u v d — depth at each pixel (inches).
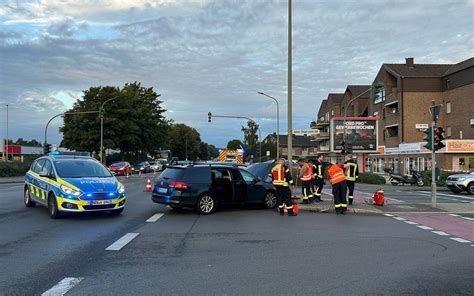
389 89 2287.2
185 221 440.5
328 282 227.8
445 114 2071.9
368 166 2470.5
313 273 245.6
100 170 481.4
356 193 906.7
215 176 514.3
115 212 474.6
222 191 514.3
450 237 378.6
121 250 297.1
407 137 2091.5
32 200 506.6
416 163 1851.6
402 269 258.5
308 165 615.8
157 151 3031.5
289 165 650.2
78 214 471.2
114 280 225.6
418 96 2103.8
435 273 249.9
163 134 2903.5
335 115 3250.5
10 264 255.1
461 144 1632.6
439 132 625.9
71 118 2272.4
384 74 2316.7
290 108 654.5
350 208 559.8
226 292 208.1
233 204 529.3
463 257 294.2
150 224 414.6
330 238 358.6
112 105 2277.3
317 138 3506.4
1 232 358.3
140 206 560.7
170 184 490.9
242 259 277.0
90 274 236.4
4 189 847.1
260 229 398.3
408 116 2095.2
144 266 254.8
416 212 568.1
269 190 559.2
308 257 286.0
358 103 2815.0
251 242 334.3
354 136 1756.9
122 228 386.9
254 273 243.4
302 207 562.6
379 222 470.6
